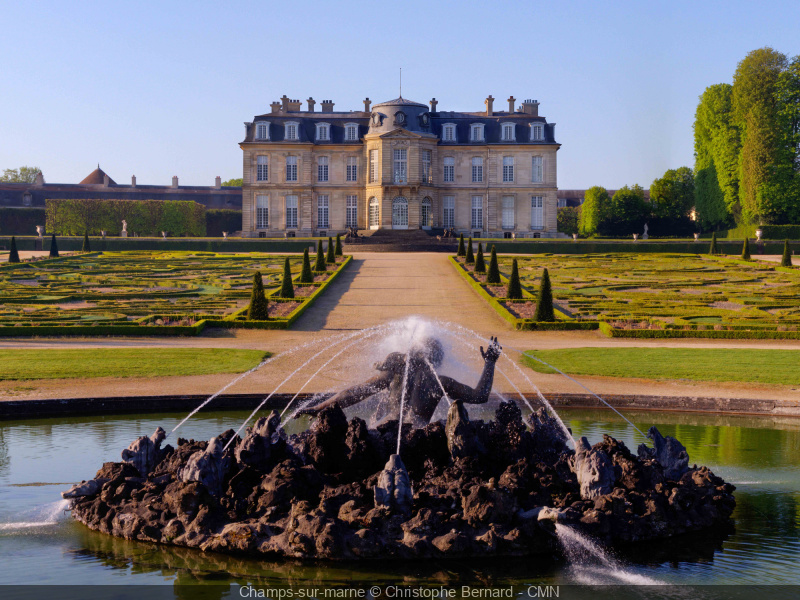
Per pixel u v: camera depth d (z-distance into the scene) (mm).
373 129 98250
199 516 12734
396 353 16344
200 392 23797
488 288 53062
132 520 13125
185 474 13055
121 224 114000
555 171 100875
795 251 84188
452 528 12289
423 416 16266
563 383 26141
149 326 37406
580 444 14242
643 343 35938
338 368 28906
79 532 13414
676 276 61844
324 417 14344
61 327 36562
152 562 12164
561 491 13594
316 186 101000
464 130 101562
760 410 22766
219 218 127938
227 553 12312
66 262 72438
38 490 15367
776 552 12602
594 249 86625
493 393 24281
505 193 101062
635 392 24500
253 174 100938
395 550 11984
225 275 63500
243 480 13469
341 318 42938
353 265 67875
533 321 40344
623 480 13883
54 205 112062
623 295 50781
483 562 12031
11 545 12797
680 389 25125
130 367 28188
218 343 35406
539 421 16078
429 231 96750
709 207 103312
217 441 13383
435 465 14320
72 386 24672
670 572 11883
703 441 19469
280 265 70500
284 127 100750
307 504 12648
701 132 108125
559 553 12391
